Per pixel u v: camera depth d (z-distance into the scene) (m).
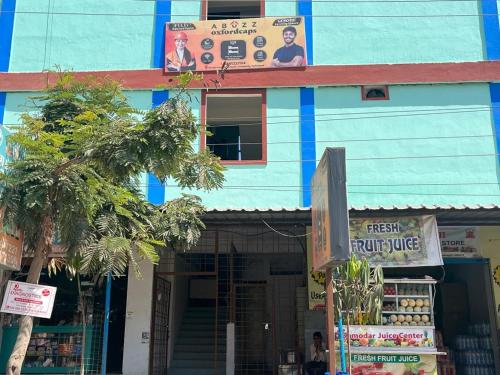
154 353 12.22
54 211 7.09
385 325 10.02
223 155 15.70
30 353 12.00
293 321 13.86
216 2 14.87
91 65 13.43
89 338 12.17
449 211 10.78
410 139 12.79
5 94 13.33
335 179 7.42
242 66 13.25
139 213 9.36
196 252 13.22
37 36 13.65
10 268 8.30
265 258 14.13
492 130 12.76
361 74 13.12
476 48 13.20
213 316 16.00
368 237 11.27
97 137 6.80
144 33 13.59
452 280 14.84
